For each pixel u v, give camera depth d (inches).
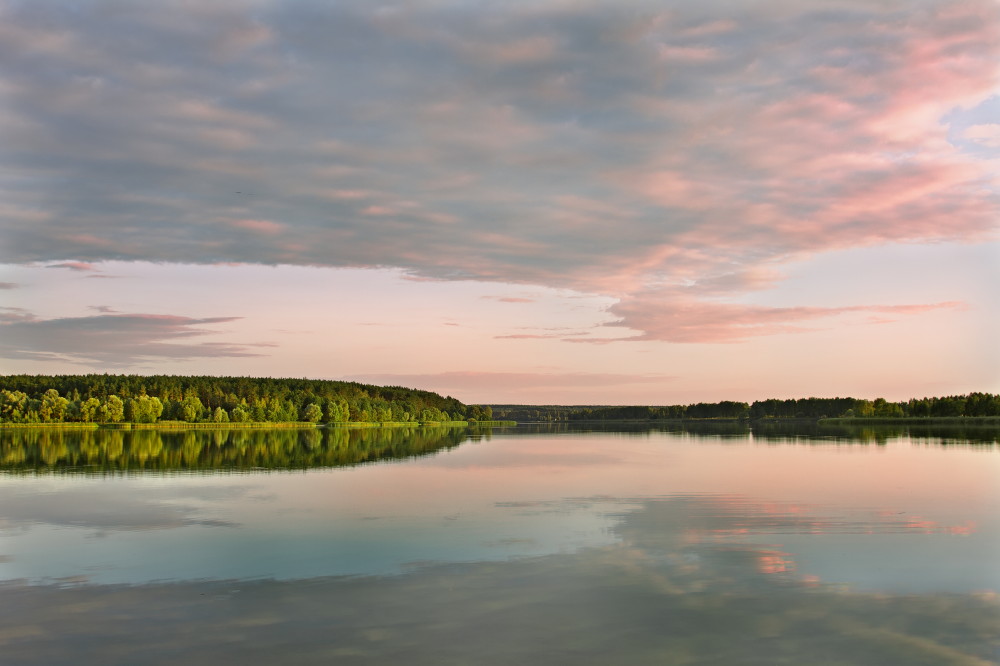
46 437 3978.8
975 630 601.0
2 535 987.3
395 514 1147.3
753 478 1672.0
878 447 2928.2
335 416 7495.1
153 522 1080.2
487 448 3100.4
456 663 539.2
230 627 613.0
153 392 7062.0
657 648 565.6
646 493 1398.9
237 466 2081.7
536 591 708.0
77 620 632.4
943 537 953.5
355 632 600.4
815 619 627.2
